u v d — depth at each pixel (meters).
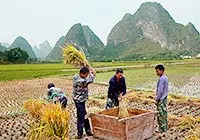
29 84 25.03
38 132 5.60
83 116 8.20
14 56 85.50
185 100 14.06
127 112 8.04
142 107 12.98
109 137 7.82
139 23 181.62
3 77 32.47
